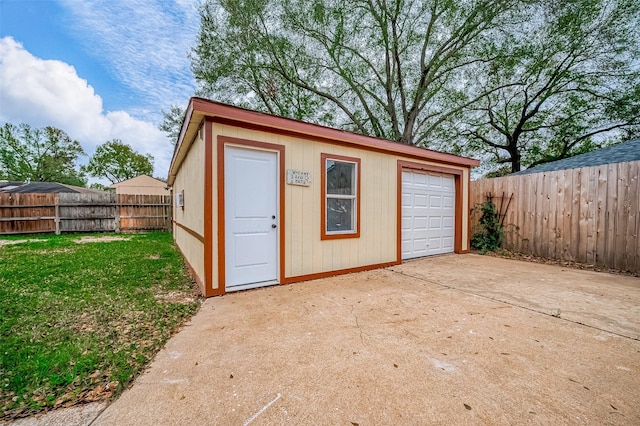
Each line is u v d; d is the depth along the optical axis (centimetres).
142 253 668
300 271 441
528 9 898
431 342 237
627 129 1184
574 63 1071
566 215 582
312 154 451
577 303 332
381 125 1399
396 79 1253
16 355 212
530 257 632
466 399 166
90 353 219
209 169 358
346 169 504
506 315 295
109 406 162
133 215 1188
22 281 414
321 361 208
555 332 254
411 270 520
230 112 357
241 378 188
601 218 529
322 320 285
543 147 1417
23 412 156
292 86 1262
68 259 576
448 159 656
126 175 3738
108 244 808
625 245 496
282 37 1092
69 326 269
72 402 165
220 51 1092
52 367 198
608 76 1054
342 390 175
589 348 225
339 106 1305
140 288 393
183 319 289
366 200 523
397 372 193
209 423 148
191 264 487
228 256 379
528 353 218
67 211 1107
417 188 629
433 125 1259
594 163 696
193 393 173
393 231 567
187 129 406
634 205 486
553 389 174
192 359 212
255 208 400
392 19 1054
